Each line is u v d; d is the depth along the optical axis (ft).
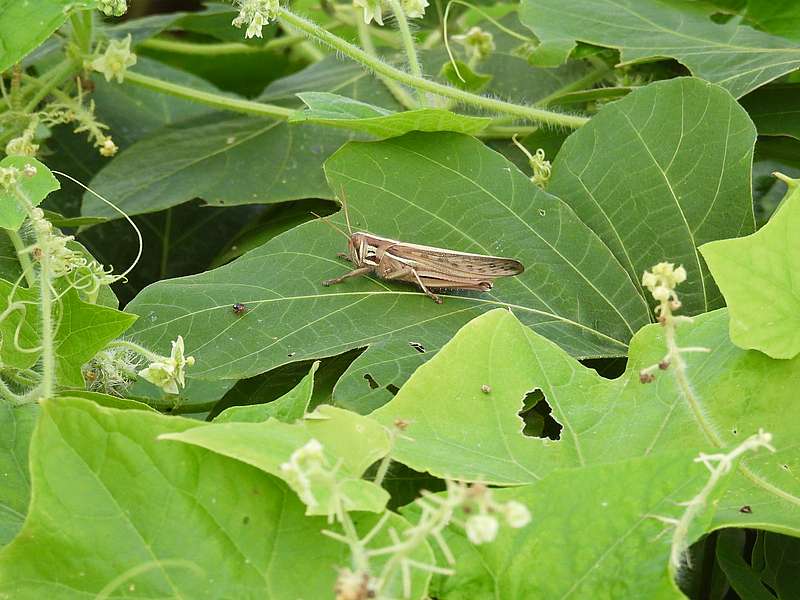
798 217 0.74
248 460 0.58
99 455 0.59
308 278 0.95
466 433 0.72
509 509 0.46
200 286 0.94
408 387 0.73
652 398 0.76
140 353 0.86
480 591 0.60
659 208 1.01
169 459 0.60
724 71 1.14
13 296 0.82
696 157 1.01
